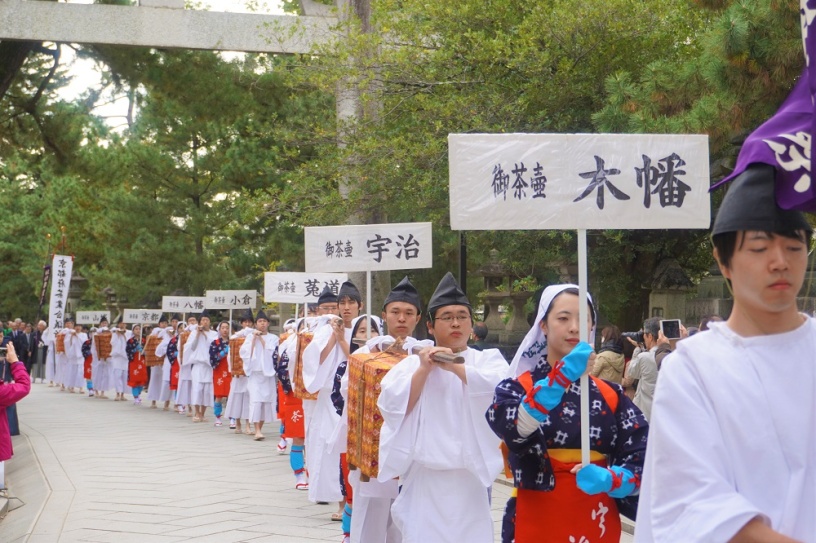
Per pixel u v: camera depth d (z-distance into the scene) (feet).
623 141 13.23
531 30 49.75
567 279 55.47
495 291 58.75
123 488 35.27
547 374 12.95
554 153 13.28
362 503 20.45
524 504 12.39
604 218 13.17
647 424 12.28
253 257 92.58
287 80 56.75
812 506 7.19
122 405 76.33
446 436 16.43
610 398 12.38
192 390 62.54
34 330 109.81
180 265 92.48
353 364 19.79
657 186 13.23
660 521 7.25
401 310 20.12
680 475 7.17
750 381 7.28
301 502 32.42
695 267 64.23
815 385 7.38
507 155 13.38
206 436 53.31
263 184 83.15
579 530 12.10
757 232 7.29
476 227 13.38
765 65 33.32
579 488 12.09
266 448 47.62
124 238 95.45
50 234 128.77
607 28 49.55
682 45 52.31
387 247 28.04
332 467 29.43
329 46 54.29
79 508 31.22
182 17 65.92
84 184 113.50
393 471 16.49
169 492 34.40
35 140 73.87
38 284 135.64
